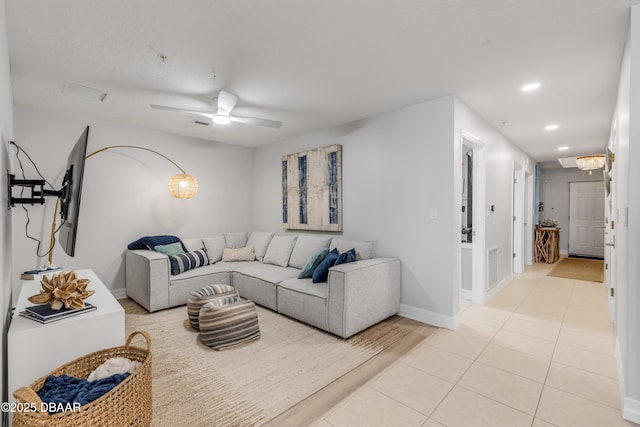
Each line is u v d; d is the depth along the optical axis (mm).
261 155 5500
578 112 3609
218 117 3010
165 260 3625
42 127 3506
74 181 1814
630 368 1771
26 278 2482
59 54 2316
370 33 2053
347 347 2689
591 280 5184
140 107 3441
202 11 1822
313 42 2160
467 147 4391
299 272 3873
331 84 2846
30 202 2029
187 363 2414
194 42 2160
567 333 2982
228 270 4160
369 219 3795
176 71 2590
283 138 4926
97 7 1781
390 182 3574
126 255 4078
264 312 3586
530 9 1806
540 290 4566
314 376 2232
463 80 2762
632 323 1774
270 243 4605
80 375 1504
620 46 2184
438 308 3178
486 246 3996
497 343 2770
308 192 4543
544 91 3002
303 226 4633
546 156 6516
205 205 4973
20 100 3227
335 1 1731
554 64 2469
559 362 2426
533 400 1955
